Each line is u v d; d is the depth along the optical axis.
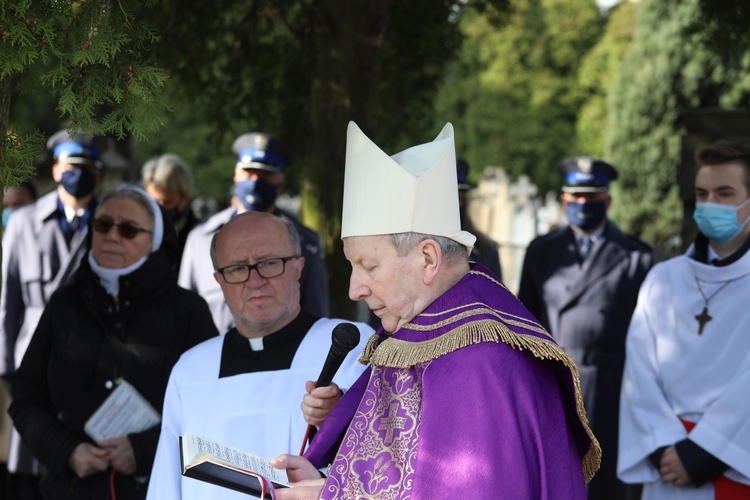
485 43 39.41
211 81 7.17
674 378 4.32
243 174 6.12
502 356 2.40
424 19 7.10
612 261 6.28
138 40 2.70
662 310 4.41
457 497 2.31
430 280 2.50
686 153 7.54
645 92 19.02
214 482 2.64
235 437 3.30
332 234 6.04
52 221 6.08
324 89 5.94
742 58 16.31
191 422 3.37
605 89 34.38
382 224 2.49
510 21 7.72
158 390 3.96
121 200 4.03
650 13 19.17
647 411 4.37
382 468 2.46
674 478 4.18
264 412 3.32
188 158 26.98
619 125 19.67
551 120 39.41
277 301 3.41
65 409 3.97
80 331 4.00
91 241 4.09
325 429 2.81
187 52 6.70
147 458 3.86
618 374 6.18
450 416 2.37
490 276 2.59
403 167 2.54
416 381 2.49
